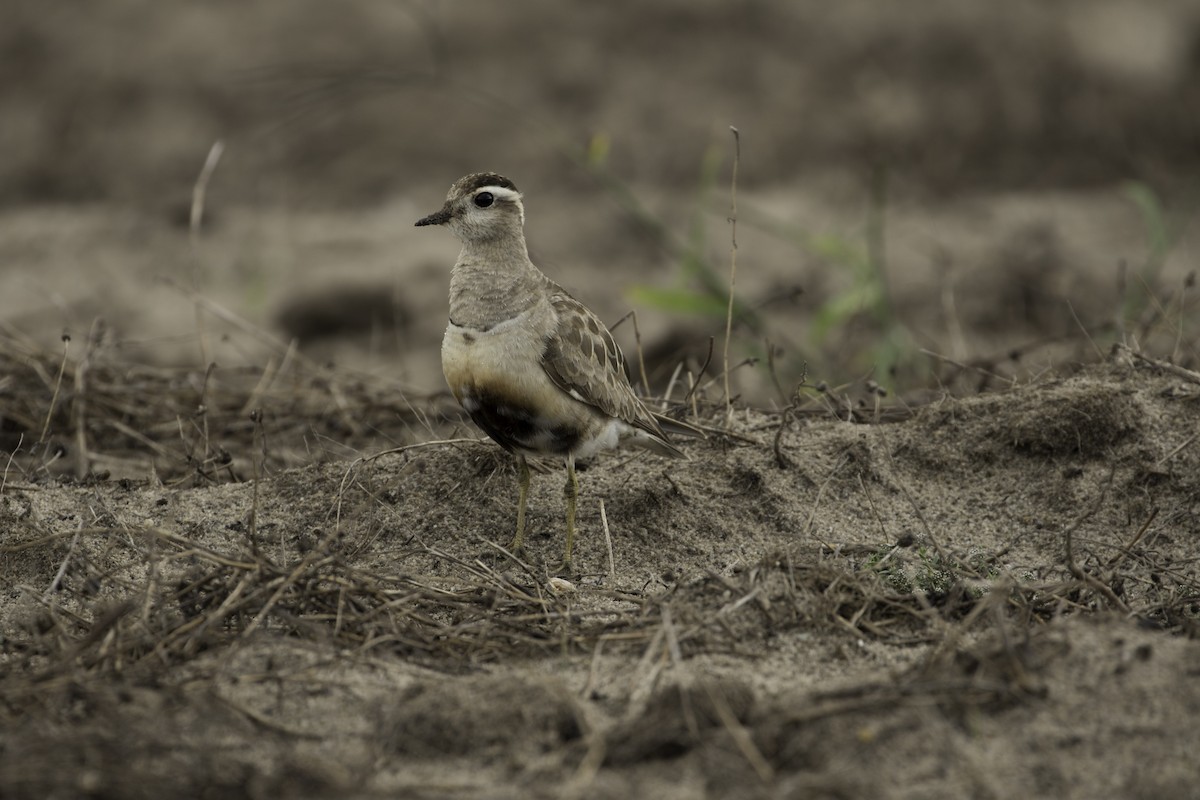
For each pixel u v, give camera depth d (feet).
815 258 76.64
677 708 25.21
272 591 29.94
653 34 98.73
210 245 79.77
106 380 46.29
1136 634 27.14
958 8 99.86
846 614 29.94
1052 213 84.84
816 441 38.27
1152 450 36.35
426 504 36.01
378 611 29.81
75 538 32.99
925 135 93.09
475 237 33.94
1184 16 101.40
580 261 77.92
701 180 89.71
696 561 34.17
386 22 96.94
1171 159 93.81
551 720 25.20
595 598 32.01
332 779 23.59
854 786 23.11
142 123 93.91
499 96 95.09
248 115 93.81
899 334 53.98
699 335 62.03
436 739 24.88
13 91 96.22
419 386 56.65
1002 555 33.71
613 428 35.14
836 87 96.48
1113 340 44.88
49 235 81.46
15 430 43.96
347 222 83.61
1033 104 95.66
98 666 27.61
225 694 26.76
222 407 45.93
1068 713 24.89
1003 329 64.49
